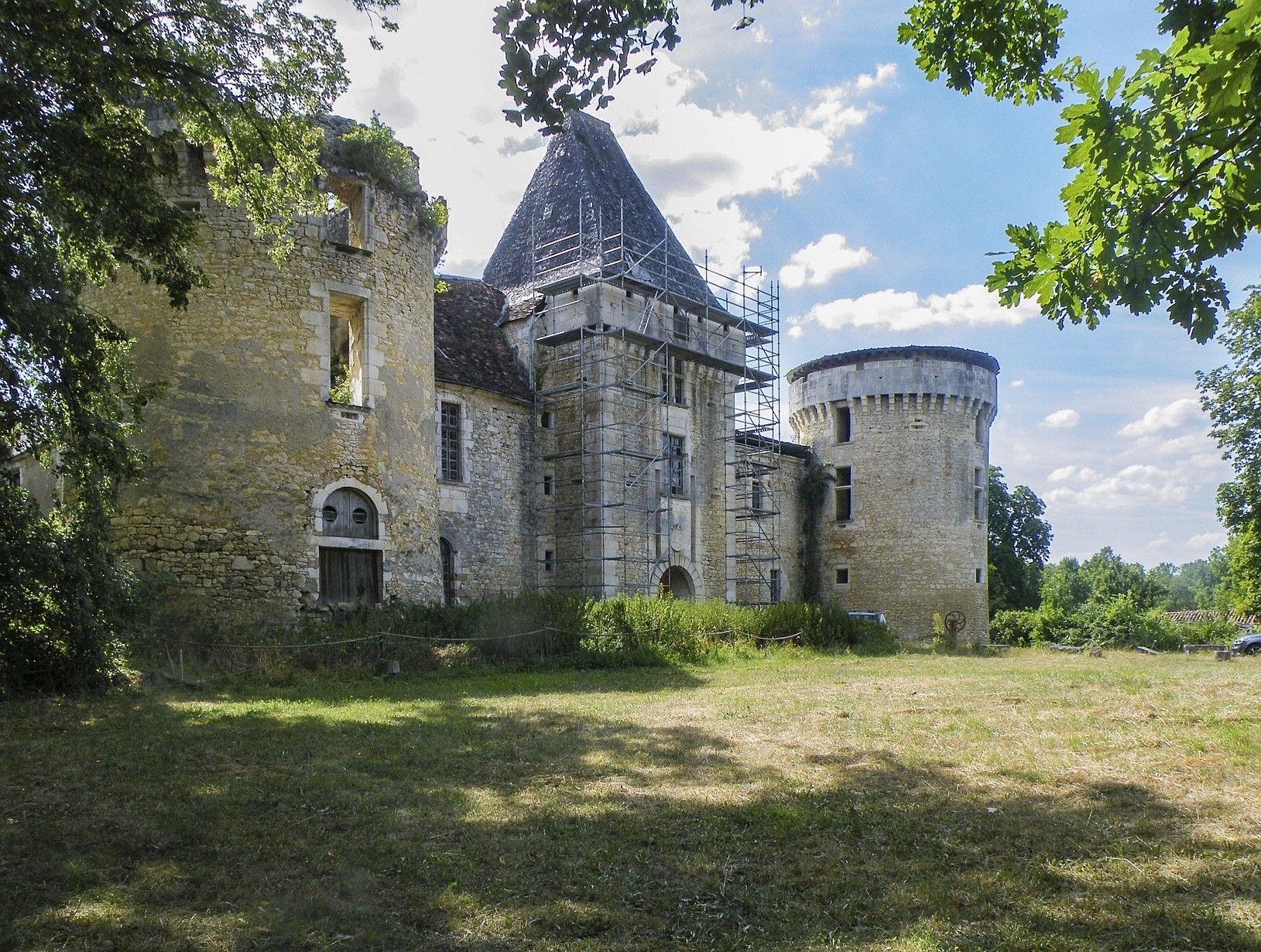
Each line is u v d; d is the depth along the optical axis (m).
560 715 10.09
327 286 17.02
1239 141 4.29
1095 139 4.37
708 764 7.39
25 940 4.11
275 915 4.44
